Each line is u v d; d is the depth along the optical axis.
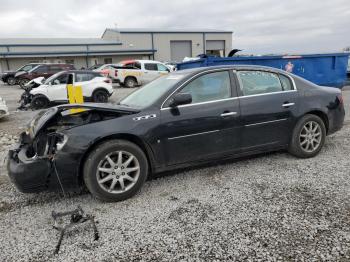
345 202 3.33
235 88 4.21
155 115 3.72
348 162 4.54
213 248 2.66
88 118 3.67
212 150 4.07
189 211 3.31
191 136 3.89
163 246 2.72
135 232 2.96
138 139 3.66
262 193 3.65
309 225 2.92
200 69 4.14
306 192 3.61
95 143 3.47
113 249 2.72
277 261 2.45
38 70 21.70
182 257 2.56
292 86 4.63
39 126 3.54
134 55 47.88
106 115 3.68
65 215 3.27
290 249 2.59
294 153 4.72
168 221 3.13
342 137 5.95
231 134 4.14
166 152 3.81
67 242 2.85
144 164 3.68
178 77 4.14
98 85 13.28
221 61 9.84
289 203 3.37
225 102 4.09
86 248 2.75
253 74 4.40
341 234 2.75
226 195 3.64
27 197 3.85
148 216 3.25
